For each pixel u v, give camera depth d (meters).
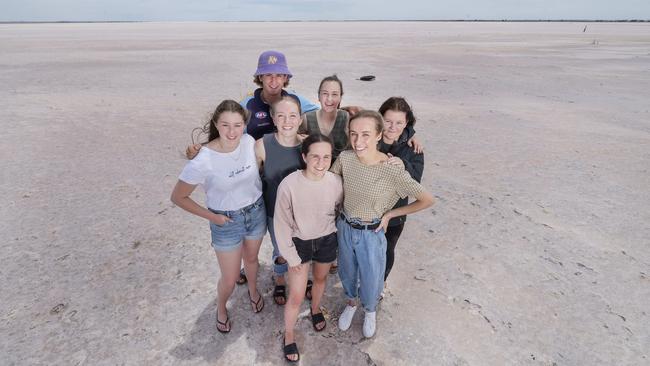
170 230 3.99
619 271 3.33
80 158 6.03
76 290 3.05
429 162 6.05
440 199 4.77
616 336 2.63
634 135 7.49
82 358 2.42
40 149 6.42
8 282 3.12
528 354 2.49
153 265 3.40
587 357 2.46
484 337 2.63
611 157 6.20
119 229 3.99
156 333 2.64
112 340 2.57
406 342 2.59
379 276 2.42
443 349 2.53
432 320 2.79
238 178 2.26
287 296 3.06
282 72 2.71
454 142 7.08
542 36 54.41
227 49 28.55
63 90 11.93
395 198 2.39
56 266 3.35
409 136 2.53
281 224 2.22
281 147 2.42
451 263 3.47
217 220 2.27
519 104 10.60
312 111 2.81
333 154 2.72
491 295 3.05
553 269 3.37
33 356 2.43
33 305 2.87
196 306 2.91
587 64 20.33
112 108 9.57
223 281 2.50
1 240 3.73
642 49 30.61
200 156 2.16
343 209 2.43
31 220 4.12
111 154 6.23
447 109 9.90
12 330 2.63
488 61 21.66
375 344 2.58
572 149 6.63
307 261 2.35
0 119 8.32
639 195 4.81
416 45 34.53
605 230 4.00
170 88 12.43
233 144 2.22
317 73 16.00
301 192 2.16
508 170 5.70
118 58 21.73
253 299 2.83
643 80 14.82
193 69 17.09
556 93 12.26
